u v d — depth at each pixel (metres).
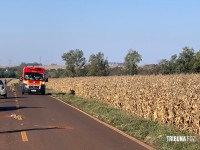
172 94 17.36
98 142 13.28
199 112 14.73
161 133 14.32
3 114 22.81
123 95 26.05
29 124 18.19
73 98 39.62
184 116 15.91
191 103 15.48
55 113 23.59
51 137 14.36
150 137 13.88
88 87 39.78
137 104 22.64
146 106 20.89
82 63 112.62
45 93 51.12
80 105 30.78
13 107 27.91
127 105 24.78
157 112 18.84
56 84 67.56
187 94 16.14
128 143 13.08
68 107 28.36
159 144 12.67
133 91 23.53
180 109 16.33
